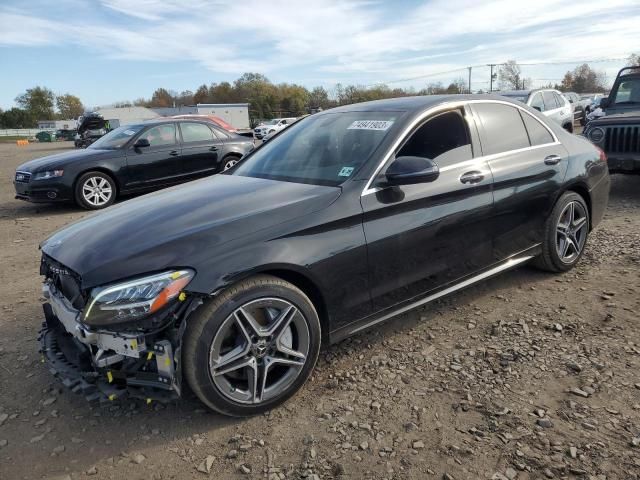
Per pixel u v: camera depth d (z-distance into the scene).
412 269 3.30
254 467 2.40
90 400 2.56
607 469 2.26
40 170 8.56
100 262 2.57
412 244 3.25
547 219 4.24
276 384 2.80
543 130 4.32
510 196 3.83
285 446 2.53
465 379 3.00
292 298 2.76
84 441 2.64
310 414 2.76
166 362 2.46
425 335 3.56
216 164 10.29
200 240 2.62
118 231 2.86
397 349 3.38
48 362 2.78
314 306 3.01
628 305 3.83
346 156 3.36
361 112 3.82
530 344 3.36
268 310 2.75
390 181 3.08
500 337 3.47
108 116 64.31
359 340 3.52
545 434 2.50
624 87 8.37
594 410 2.66
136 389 2.54
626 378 2.92
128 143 9.27
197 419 2.77
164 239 2.65
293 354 2.82
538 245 4.22
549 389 2.86
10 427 2.77
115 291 2.45
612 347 3.26
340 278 2.95
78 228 3.13
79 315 2.58
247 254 2.61
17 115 105.62
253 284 2.63
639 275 4.39
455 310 3.92
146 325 2.43
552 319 3.69
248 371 2.70
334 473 2.33
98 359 2.52
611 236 5.52
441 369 3.12
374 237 3.06
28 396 3.05
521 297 4.09
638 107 8.09
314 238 2.85
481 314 3.83
